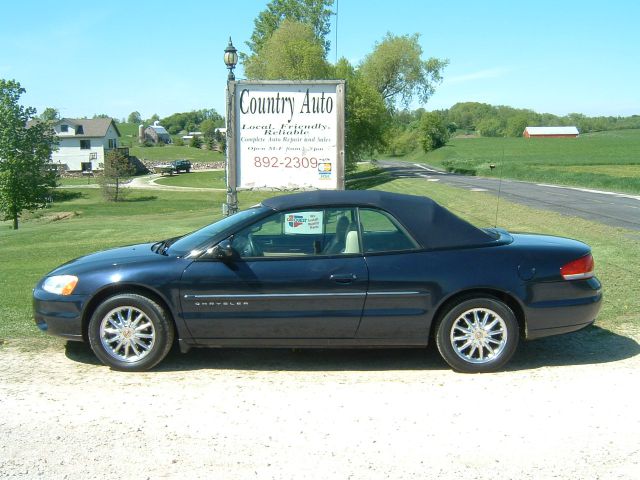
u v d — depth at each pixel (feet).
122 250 20.31
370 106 188.14
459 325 17.83
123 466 12.44
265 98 35.73
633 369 17.95
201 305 17.67
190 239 19.44
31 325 22.27
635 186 103.24
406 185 122.62
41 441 13.53
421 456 12.82
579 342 20.62
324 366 18.61
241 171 36.29
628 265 31.40
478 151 296.71
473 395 16.12
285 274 17.57
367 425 14.32
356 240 17.95
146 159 408.46
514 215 57.67
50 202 170.71
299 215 18.21
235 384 17.04
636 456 12.80
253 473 12.15
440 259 17.70
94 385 16.90
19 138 135.23
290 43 182.91
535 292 17.71
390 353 19.88
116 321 18.02
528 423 14.38
